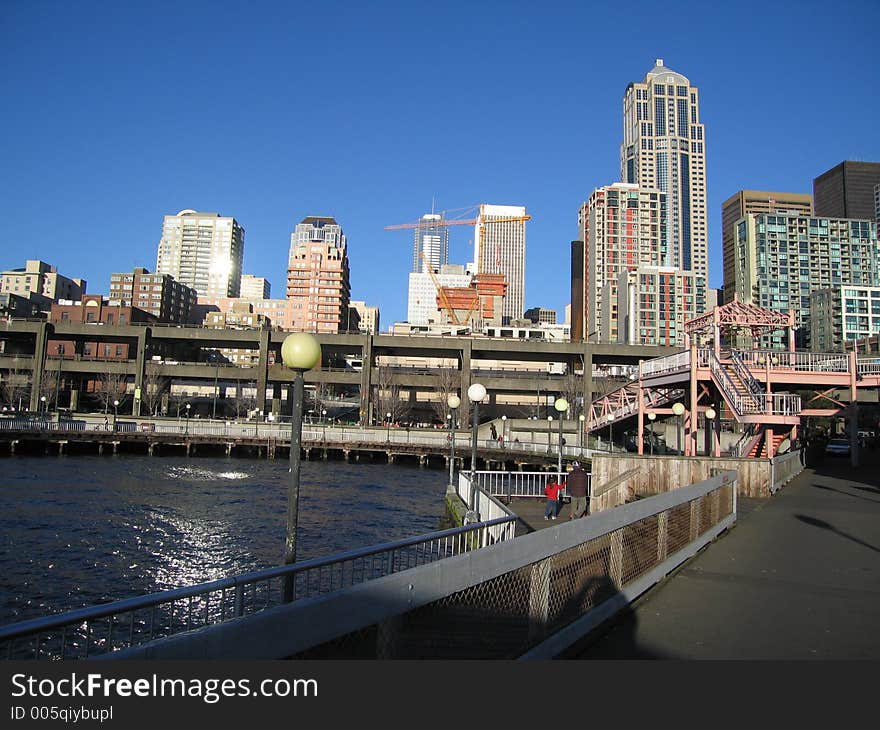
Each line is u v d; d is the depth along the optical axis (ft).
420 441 223.30
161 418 257.96
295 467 22.06
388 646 13.94
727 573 33.78
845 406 126.52
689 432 108.99
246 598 50.29
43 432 203.00
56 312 380.17
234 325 492.13
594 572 24.04
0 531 77.71
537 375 330.95
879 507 61.26
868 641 23.04
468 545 42.24
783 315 119.55
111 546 72.33
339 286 588.09
